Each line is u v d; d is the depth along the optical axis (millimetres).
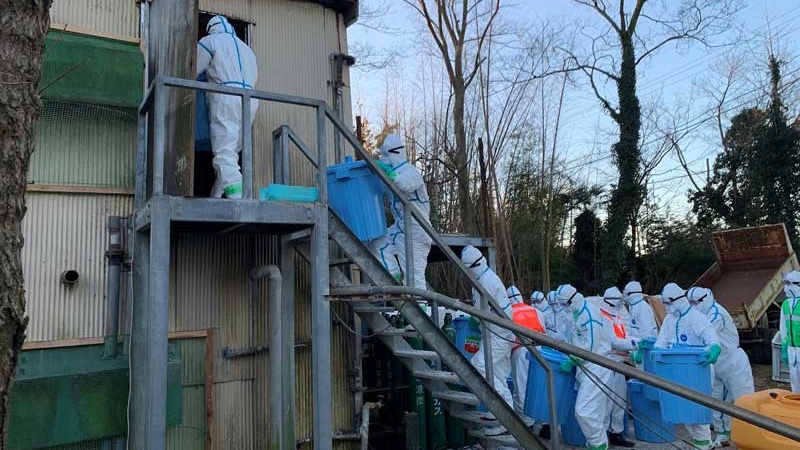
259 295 5582
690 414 5738
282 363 5320
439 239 5004
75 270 4738
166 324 4062
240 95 4453
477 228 15367
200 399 5172
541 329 6344
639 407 6793
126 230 4969
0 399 1934
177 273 5223
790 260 12328
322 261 4680
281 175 5812
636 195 19406
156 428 3977
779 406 3420
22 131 2018
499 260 15438
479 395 4898
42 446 4344
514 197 21406
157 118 4105
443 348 4902
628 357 7102
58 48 4781
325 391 4570
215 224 4629
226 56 5047
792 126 19312
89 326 4742
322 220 4727
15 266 1971
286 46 6305
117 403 4684
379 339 6094
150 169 4902
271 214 4516
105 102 4934
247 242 5594
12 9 2023
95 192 4867
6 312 1937
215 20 5293
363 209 5344
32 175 4641
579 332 6414
